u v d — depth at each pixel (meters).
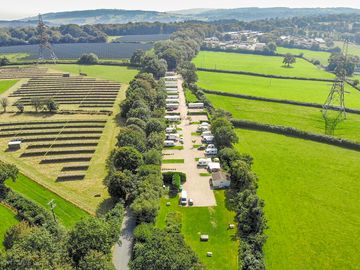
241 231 98.38
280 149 152.25
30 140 156.75
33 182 121.81
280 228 101.38
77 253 75.69
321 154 147.50
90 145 152.75
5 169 110.25
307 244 95.00
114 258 85.69
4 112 193.12
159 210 105.88
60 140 157.75
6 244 81.38
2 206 102.44
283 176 129.88
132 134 137.25
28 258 67.81
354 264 88.06
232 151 135.88
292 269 86.25
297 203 113.56
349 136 163.12
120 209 101.06
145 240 86.06
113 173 114.81
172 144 155.00
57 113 192.38
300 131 165.12
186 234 97.62
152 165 120.06
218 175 122.56
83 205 108.19
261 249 91.25
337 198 116.25
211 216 105.62
